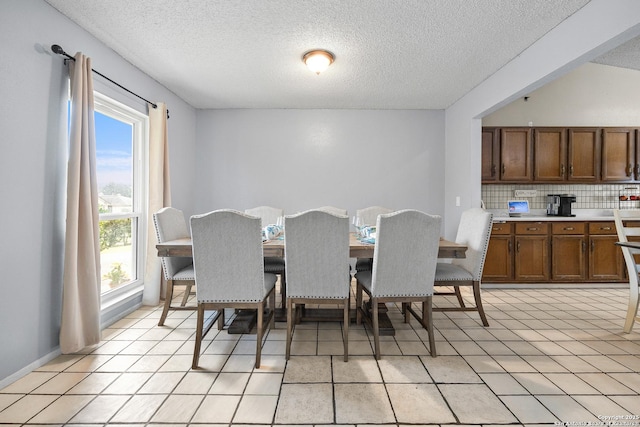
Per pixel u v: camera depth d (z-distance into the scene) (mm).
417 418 1439
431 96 3756
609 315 2793
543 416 1453
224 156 4258
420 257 2010
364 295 3541
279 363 1938
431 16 2152
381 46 2564
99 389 1659
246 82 3328
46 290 1969
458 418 1439
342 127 4258
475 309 2486
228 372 1832
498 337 2328
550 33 2340
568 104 4219
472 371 1848
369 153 4273
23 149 1811
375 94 3689
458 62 2854
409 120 4258
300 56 2750
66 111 2104
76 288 2033
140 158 3113
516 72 2746
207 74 3121
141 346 2164
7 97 1713
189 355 2039
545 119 4227
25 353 1820
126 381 1735
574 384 1714
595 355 2051
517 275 3656
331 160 4270
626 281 3646
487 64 2893
